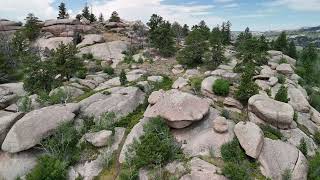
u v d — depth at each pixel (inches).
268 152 1425.9
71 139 1577.3
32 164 1476.4
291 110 1673.2
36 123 1573.6
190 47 3075.8
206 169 1277.1
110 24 5034.5
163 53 3575.3
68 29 4387.3
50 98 1966.0
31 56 2571.4
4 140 1530.5
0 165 1485.0
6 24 4530.0
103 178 1407.5
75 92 2199.8
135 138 1520.7
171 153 1417.3
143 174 1358.3
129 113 1872.5
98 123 1707.7
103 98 1984.5
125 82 2365.9
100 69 3157.0
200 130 1590.8
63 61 2546.8
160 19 4195.4
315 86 2910.9
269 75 2421.3
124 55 3732.8
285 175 1317.7
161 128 1545.3
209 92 1979.6
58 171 1339.8
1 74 2751.0
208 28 4717.0
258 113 1702.8
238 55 3368.6
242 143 1428.4
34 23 4372.5
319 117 1979.6
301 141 1539.1
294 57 4215.1
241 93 1862.7
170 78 2642.7
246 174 1259.2
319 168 1379.2
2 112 1939.0
